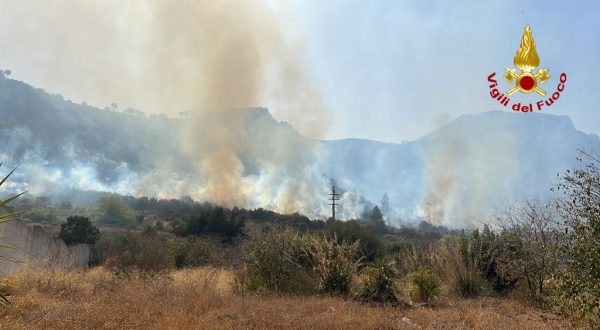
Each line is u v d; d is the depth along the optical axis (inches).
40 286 484.7
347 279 584.1
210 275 626.8
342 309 435.5
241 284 618.2
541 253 490.0
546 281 494.0
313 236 693.9
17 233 666.8
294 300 514.3
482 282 600.7
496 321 374.3
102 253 1374.3
